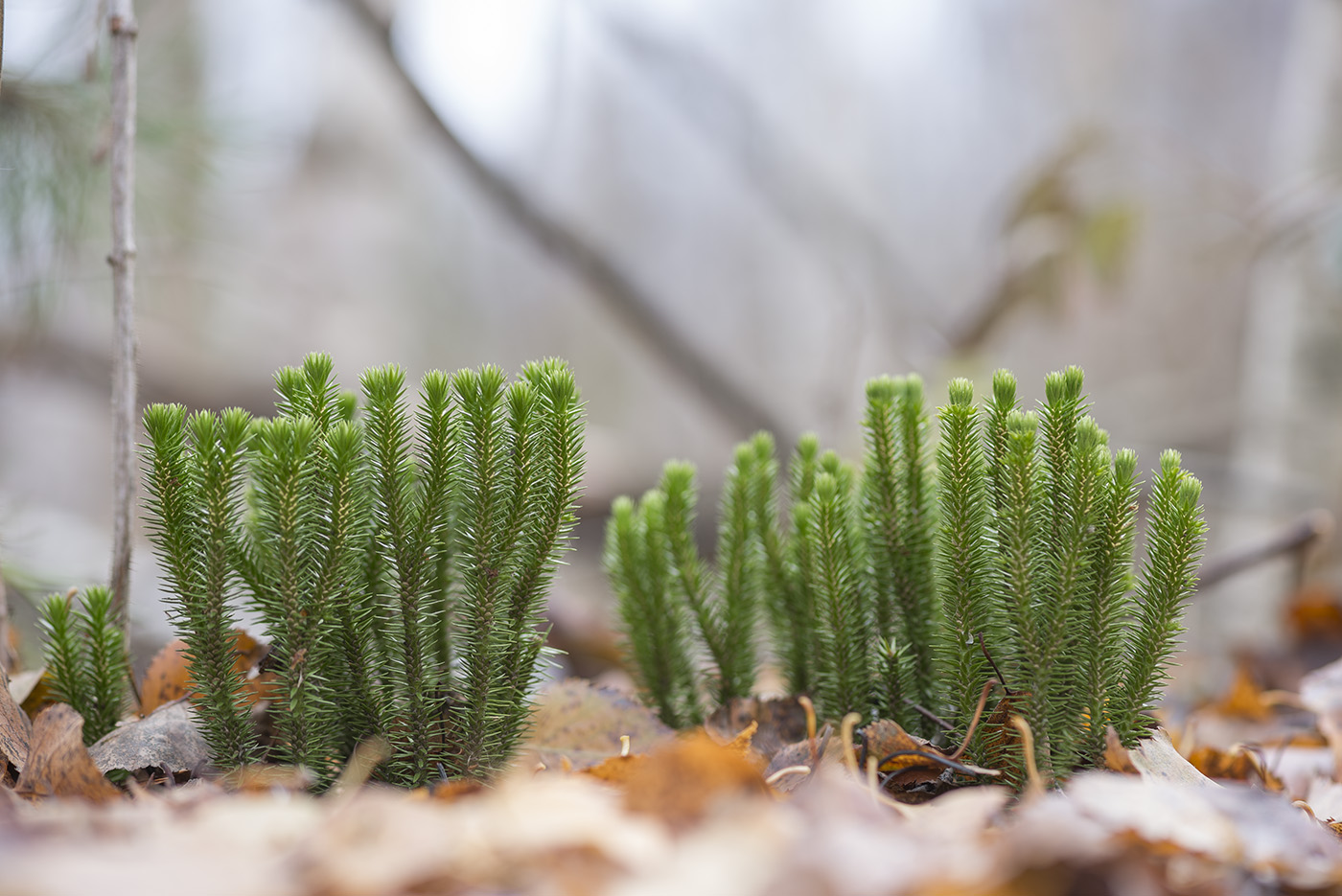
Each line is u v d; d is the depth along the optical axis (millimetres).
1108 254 1756
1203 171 1691
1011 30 5402
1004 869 534
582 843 549
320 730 646
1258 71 5145
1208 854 565
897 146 5332
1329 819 659
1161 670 660
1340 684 827
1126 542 647
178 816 583
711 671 748
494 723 659
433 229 4141
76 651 674
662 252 5254
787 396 4680
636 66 2150
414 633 648
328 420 653
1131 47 5258
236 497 636
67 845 544
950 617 659
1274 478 1576
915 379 691
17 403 2389
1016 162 5078
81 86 927
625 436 4625
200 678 638
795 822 569
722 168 4645
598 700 724
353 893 532
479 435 639
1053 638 644
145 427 630
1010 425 648
